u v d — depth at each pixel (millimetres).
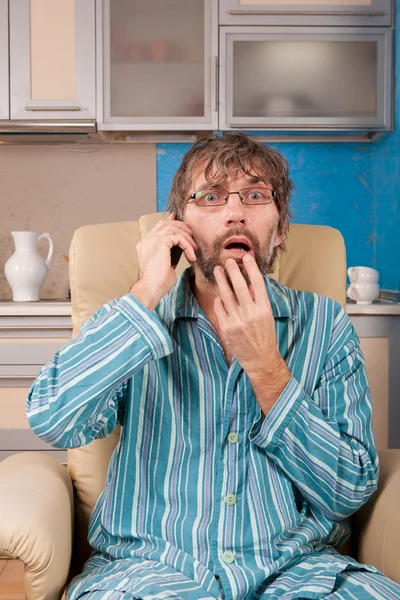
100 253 1309
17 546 920
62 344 2369
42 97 2613
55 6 2594
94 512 1104
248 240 1031
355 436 1043
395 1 2621
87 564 1055
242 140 1080
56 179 2920
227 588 931
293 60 2625
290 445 1003
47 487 1079
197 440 1027
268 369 987
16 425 2383
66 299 2848
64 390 943
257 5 2592
